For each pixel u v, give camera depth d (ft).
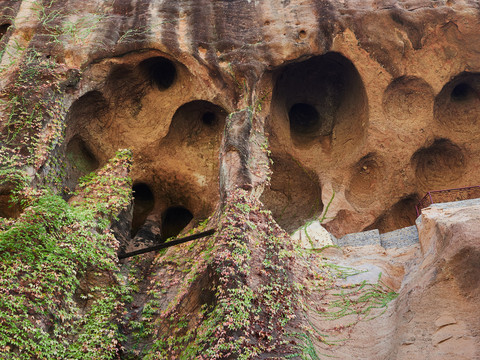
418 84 46.29
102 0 46.16
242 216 33.83
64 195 38.81
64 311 29.45
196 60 44.06
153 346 31.17
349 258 38.42
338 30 45.37
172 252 39.32
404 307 30.01
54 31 43.55
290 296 31.96
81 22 44.24
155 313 33.83
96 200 36.94
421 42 45.57
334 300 33.55
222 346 27.40
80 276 31.86
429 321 27.55
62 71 40.63
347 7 46.24
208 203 46.06
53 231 31.35
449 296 27.76
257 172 38.17
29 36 44.06
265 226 34.94
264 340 28.37
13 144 35.83
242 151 38.17
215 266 31.55
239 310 28.89
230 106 43.55
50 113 38.32
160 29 44.57
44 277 29.04
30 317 27.37
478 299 26.55
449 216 32.58
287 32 45.32
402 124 46.24
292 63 45.47
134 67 44.52
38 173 35.73
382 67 45.57
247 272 31.12
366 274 35.22
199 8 46.24
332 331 31.30
